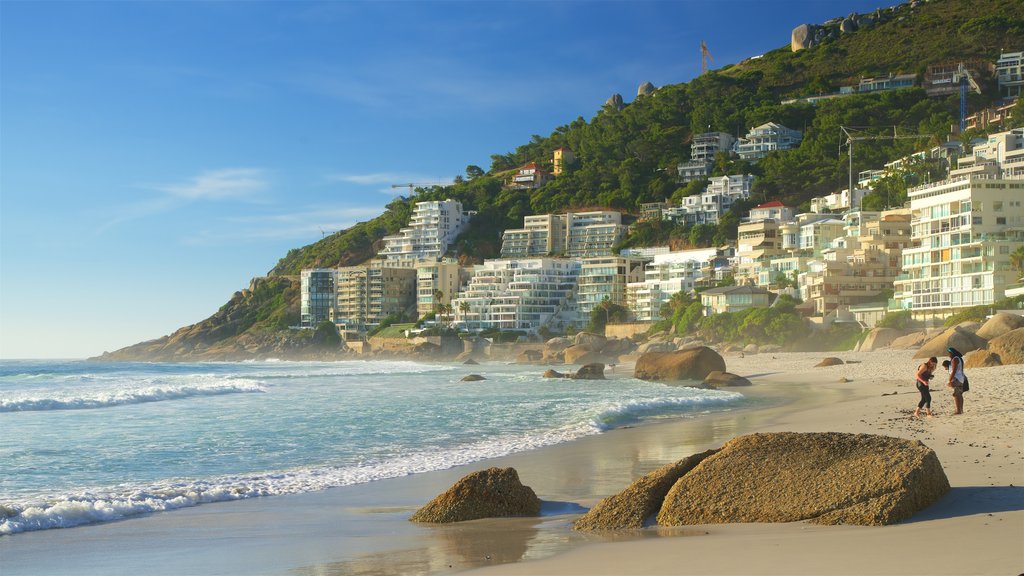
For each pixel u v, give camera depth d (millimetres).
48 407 43250
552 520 15602
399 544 13828
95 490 19562
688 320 154250
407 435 30594
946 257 117750
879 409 34500
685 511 14141
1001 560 10195
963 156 170750
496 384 67625
